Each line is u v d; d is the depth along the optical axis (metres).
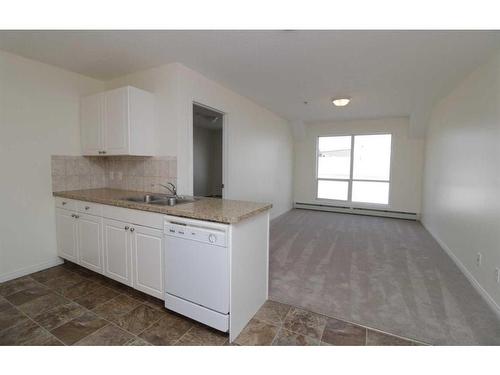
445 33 2.02
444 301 2.14
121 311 1.96
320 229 4.55
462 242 2.83
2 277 2.40
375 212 5.76
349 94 3.74
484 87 2.45
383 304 2.09
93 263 2.44
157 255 1.95
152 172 2.80
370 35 2.06
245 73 2.90
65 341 1.62
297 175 6.61
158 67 2.68
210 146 7.04
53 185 2.73
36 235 2.62
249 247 1.82
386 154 5.73
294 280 2.53
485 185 2.30
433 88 3.40
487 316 1.93
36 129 2.57
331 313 1.97
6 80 2.35
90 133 2.81
